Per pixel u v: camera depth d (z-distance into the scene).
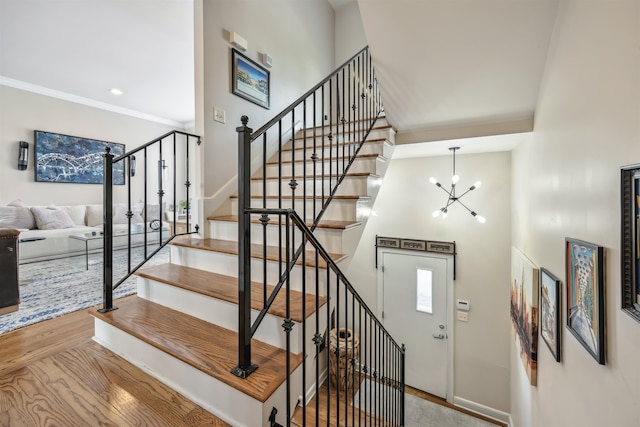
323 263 1.63
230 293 1.61
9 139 4.43
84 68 4.04
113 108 5.68
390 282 4.15
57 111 4.93
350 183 2.30
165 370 1.42
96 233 3.91
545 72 1.92
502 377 3.49
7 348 1.75
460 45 1.89
